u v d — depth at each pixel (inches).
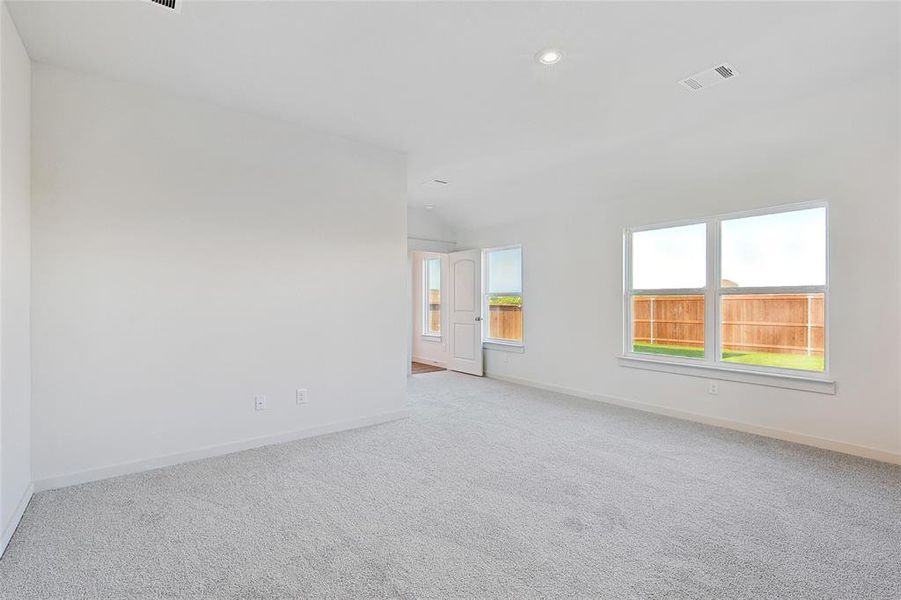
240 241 127.3
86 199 105.1
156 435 114.0
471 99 118.3
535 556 76.4
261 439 130.9
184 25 86.1
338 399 146.4
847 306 124.6
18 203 88.1
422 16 83.0
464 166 176.2
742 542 80.4
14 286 84.8
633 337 183.9
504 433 144.6
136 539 81.1
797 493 100.0
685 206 162.2
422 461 119.9
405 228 163.0
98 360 106.4
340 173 146.9
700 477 109.0
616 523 87.3
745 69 101.9
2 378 76.4
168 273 115.9
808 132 125.7
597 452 126.8
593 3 78.7
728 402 151.0
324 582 69.5
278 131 134.0
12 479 83.1
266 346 131.9
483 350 253.9
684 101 118.5
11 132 82.8
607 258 189.3
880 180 118.1
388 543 80.4
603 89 112.0
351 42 92.0
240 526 85.9
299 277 138.3
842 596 66.0
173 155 116.6
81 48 94.4
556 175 184.9
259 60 99.7
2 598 65.5
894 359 117.1
